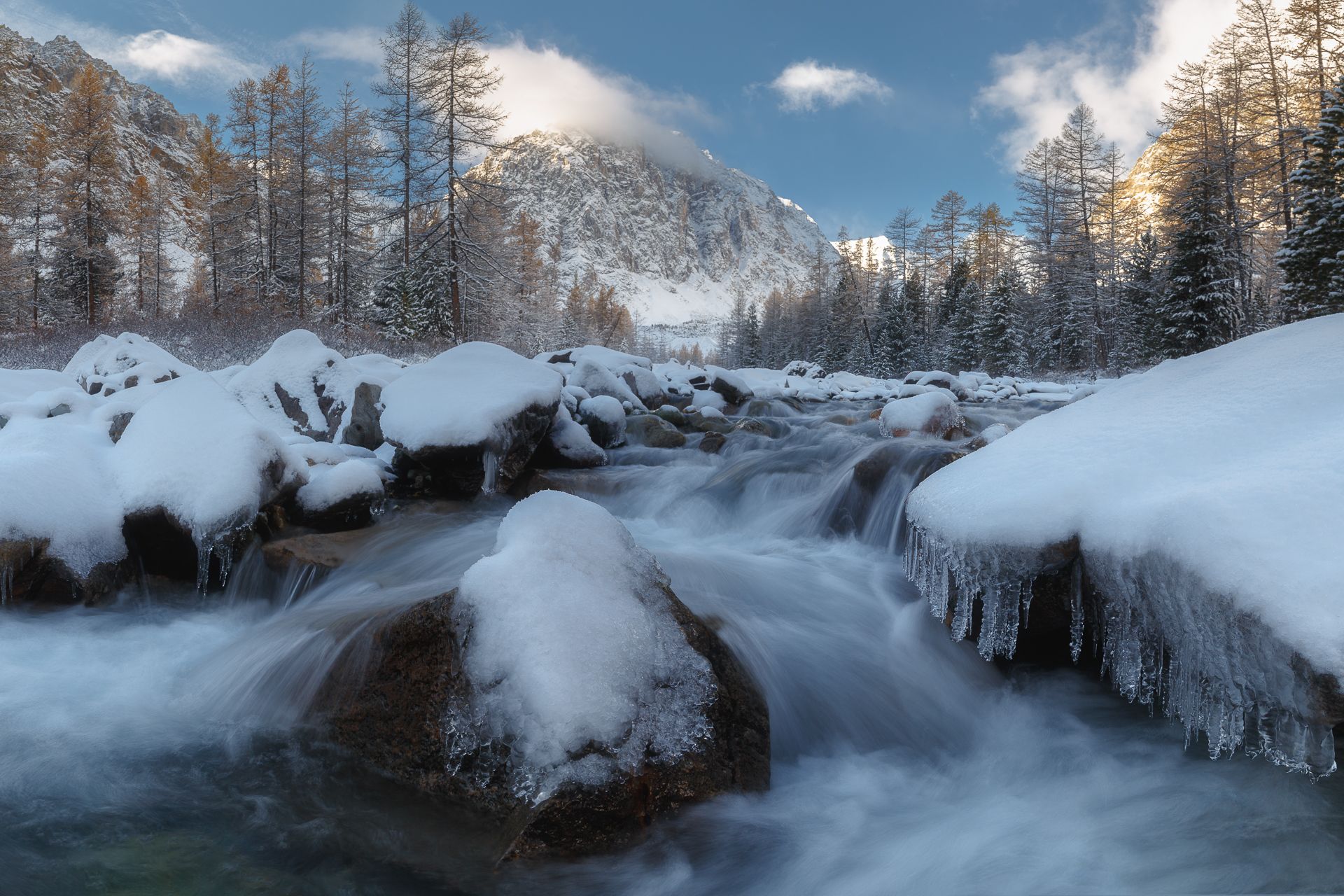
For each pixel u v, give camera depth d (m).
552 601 2.44
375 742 2.64
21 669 3.52
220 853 2.30
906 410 7.52
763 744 2.67
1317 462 2.16
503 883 2.14
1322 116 21.58
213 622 4.20
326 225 36.38
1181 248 27.36
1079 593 2.78
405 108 27.83
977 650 3.36
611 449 8.66
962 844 2.38
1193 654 2.23
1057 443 3.26
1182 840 2.28
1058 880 2.15
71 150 37.00
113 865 2.23
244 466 4.54
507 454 6.13
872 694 3.25
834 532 5.30
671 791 2.36
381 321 33.22
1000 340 39.59
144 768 2.77
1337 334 3.09
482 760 2.35
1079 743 2.88
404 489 6.12
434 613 2.63
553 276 63.56
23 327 33.09
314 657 3.05
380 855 2.30
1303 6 32.38
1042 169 50.50
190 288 55.62
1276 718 1.96
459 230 26.92
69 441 4.83
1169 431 2.88
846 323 56.88
